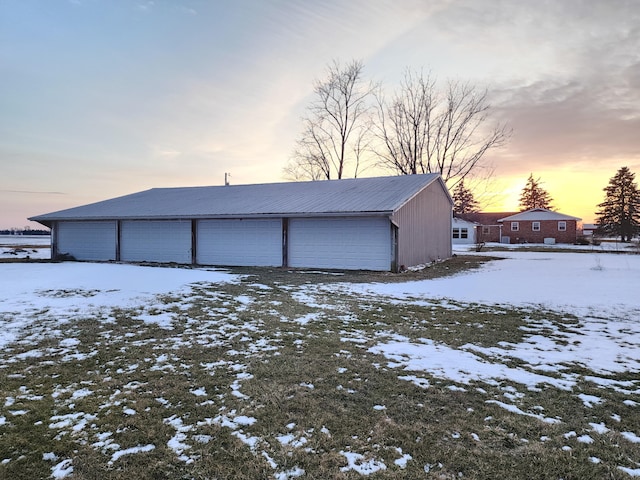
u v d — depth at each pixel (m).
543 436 2.70
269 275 11.98
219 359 4.37
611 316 6.52
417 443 2.60
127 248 17.78
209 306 7.23
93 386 3.61
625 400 3.31
